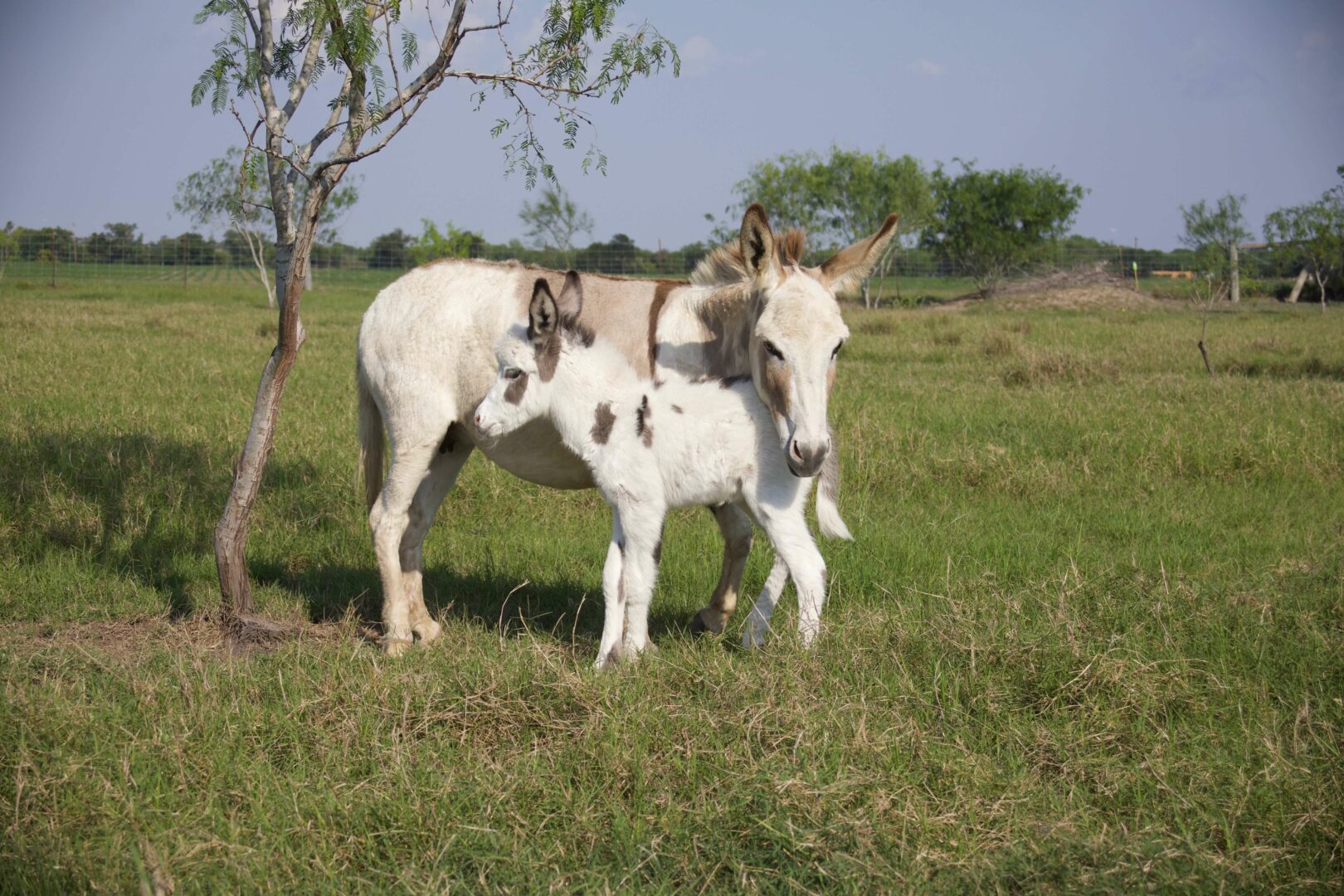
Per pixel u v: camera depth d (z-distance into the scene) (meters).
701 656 4.93
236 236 47.69
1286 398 11.98
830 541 7.07
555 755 3.98
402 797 3.64
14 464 8.36
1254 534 7.28
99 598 6.24
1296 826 3.47
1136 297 36.09
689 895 3.23
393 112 5.23
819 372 4.71
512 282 5.75
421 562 6.45
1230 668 4.71
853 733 4.03
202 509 7.61
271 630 5.80
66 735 4.07
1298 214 31.52
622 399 5.14
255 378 13.67
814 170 42.41
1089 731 4.15
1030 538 7.24
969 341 20.48
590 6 5.11
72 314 22.44
